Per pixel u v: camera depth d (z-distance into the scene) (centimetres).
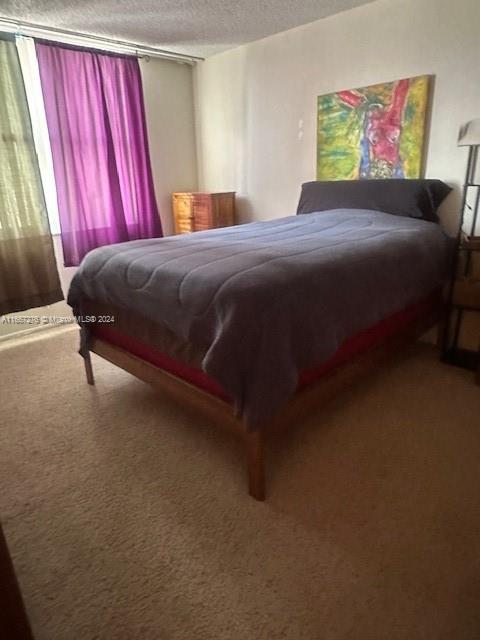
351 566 127
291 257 174
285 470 168
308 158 333
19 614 79
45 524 146
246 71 355
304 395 163
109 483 165
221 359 138
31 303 321
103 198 351
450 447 180
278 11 280
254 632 109
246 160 379
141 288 175
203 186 423
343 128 301
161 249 201
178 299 158
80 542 138
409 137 271
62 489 162
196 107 409
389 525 141
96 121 335
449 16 242
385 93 275
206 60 384
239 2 264
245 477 166
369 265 186
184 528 142
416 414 204
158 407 219
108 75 337
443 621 111
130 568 128
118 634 110
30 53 301
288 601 117
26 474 171
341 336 170
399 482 160
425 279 227
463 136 226
